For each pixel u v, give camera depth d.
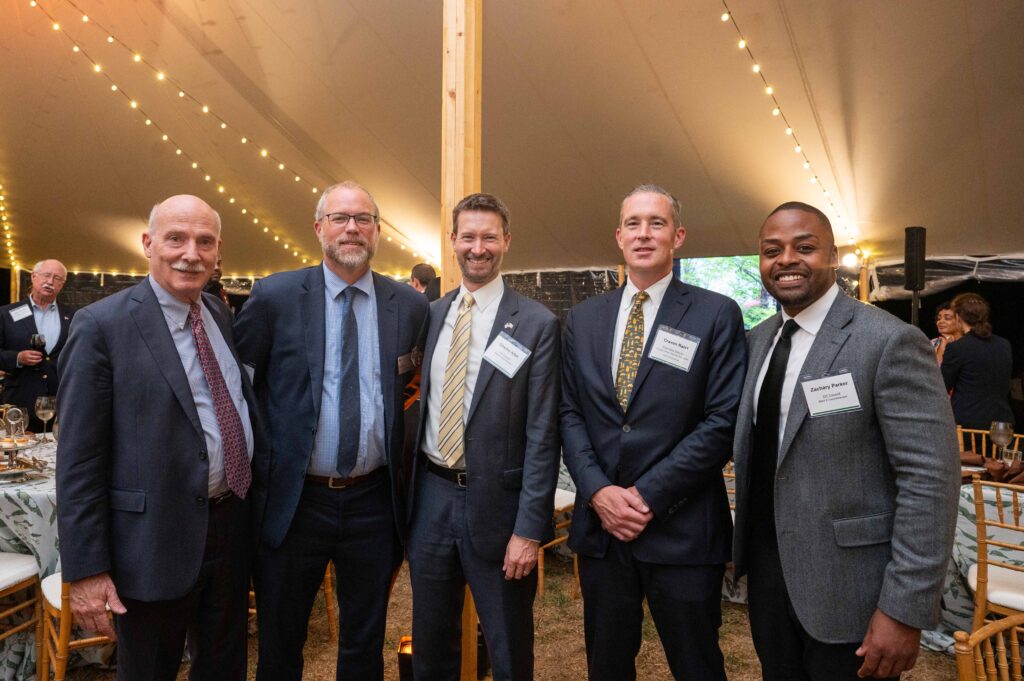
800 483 1.47
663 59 4.69
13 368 4.25
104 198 7.42
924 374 1.38
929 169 4.96
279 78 5.59
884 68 4.32
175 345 1.63
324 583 2.82
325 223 1.85
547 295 7.50
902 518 1.35
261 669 1.81
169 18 5.25
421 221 7.05
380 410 1.87
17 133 6.43
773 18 4.21
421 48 5.00
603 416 1.79
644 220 1.80
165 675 1.63
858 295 6.15
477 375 1.86
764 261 1.55
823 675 1.44
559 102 5.24
